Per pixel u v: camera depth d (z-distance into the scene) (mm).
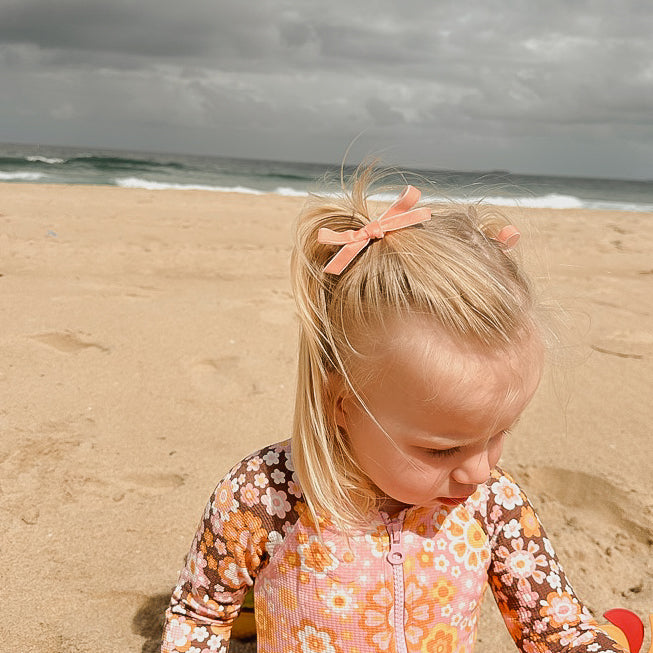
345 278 1173
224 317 4465
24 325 4074
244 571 1374
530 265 1399
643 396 3535
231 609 1424
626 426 3170
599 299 5527
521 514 1357
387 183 1389
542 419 3223
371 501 1272
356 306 1145
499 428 1131
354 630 1281
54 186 13344
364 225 1269
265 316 4539
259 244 7414
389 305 1111
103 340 3922
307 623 1306
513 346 1104
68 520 2361
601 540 2387
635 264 7320
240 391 3396
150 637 1919
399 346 1095
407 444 1139
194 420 3078
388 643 1277
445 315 1085
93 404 3156
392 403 1124
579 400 3451
